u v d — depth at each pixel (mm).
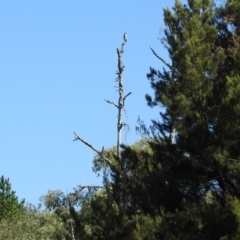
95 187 36062
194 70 30844
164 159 31844
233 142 30375
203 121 30688
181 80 31672
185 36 31938
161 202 31344
